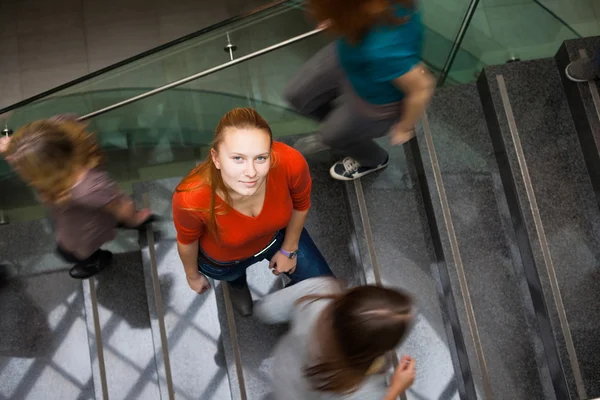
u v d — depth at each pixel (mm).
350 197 4227
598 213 3969
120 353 4332
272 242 3137
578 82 4055
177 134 4359
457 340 3982
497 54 4469
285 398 2270
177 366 4188
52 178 3023
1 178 4211
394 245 4188
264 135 2340
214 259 3020
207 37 3908
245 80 3959
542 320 3900
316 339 2098
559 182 4031
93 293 4379
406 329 2027
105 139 4273
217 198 2516
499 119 4184
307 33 3293
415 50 2447
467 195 4211
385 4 2250
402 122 2814
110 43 7438
